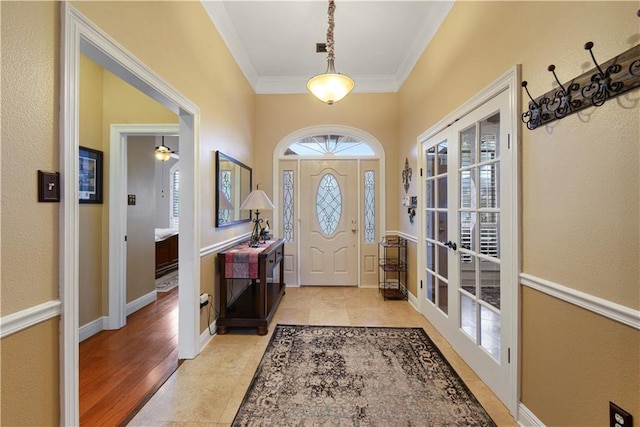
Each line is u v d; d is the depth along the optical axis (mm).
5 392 982
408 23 2996
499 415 1687
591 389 1209
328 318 3180
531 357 1554
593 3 1178
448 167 2551
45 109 1089
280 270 4004
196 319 2348
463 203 2336
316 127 4402
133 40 1600
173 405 1763
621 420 1085
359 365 2209
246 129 3885
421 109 3256
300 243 4539
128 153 3295
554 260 1397
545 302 1453
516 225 1634
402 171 4082
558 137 1363
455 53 2418
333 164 4531
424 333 2783
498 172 1869
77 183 1197
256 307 3061
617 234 1094
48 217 1106
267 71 4113
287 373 2100
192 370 2146
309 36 3246
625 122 1059
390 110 4359
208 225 2615
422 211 3256
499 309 1840
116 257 2914
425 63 3127
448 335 2572
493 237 1923
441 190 2789
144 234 3602
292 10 2803
